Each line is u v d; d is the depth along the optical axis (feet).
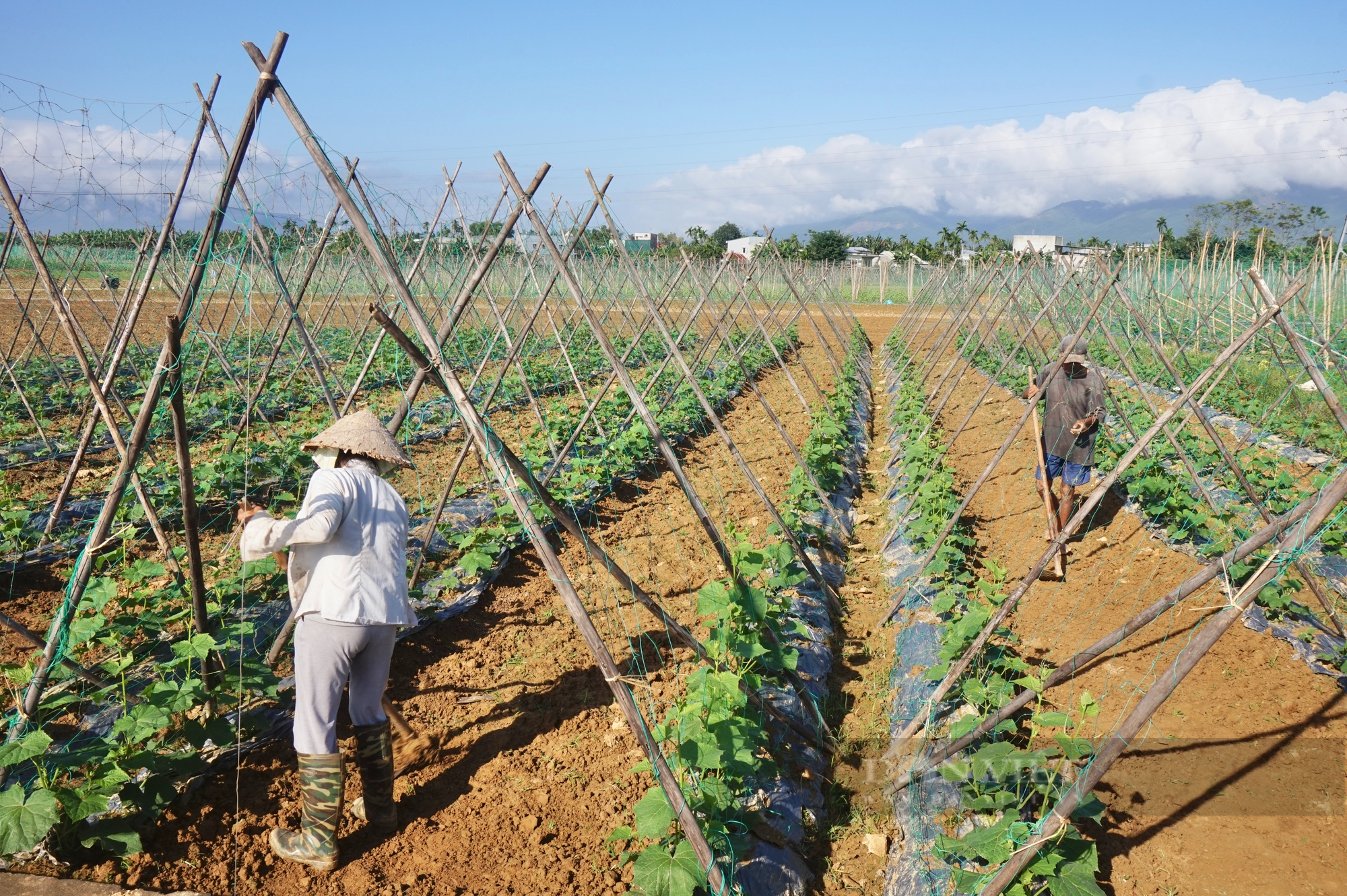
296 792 14.52
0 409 42.14
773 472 37.42
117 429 16.22
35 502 27.76
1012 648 20.42
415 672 19.07
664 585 24.45
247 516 12.63
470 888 12.48
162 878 12.21
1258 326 16.02
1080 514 15.83
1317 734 16.20
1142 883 12.89
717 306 116.88
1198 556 24.49
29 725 12.94
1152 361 60.54
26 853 12.02
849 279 173.78
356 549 12.99
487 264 17.97
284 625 18.60
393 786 14.32
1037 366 55.83
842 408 46.21
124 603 19.25
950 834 13.85
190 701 13.65
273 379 51.67
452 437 43.01
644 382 52.11
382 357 57.82
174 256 41.19
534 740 16.33
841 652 21.70
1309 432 39.24
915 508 29.86
